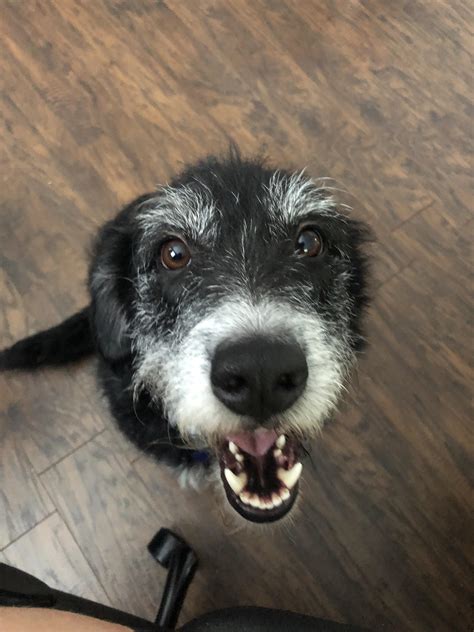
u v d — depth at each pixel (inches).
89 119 18.3
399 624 14.1
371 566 14.5
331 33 20.5
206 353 8.9
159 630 9.0
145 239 11.0
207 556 14.3
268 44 20.0
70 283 16.4
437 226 18.3
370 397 16.1
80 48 19.1
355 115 19.4
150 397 12.2
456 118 19.8
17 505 14.3
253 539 14.5
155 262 10.7
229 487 10.4
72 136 18.0
